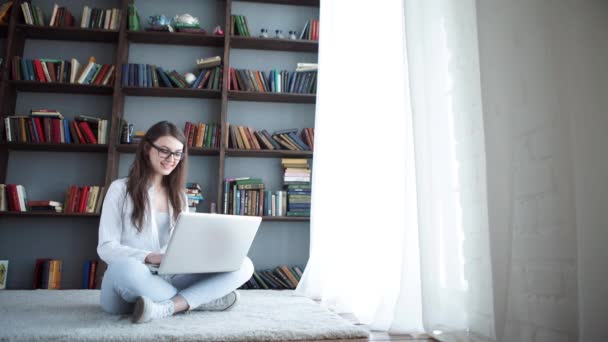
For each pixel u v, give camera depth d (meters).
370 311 1.86
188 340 1.30
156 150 1.76
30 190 3.37
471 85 1.33
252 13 3.81
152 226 1.75
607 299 0.84
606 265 0.84
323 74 2.98
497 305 1.03
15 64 3.29
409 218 1.55
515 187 1.04
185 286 1.80
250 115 3.68
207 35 3.50
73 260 3.32
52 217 3.35
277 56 3.79
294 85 3.57
